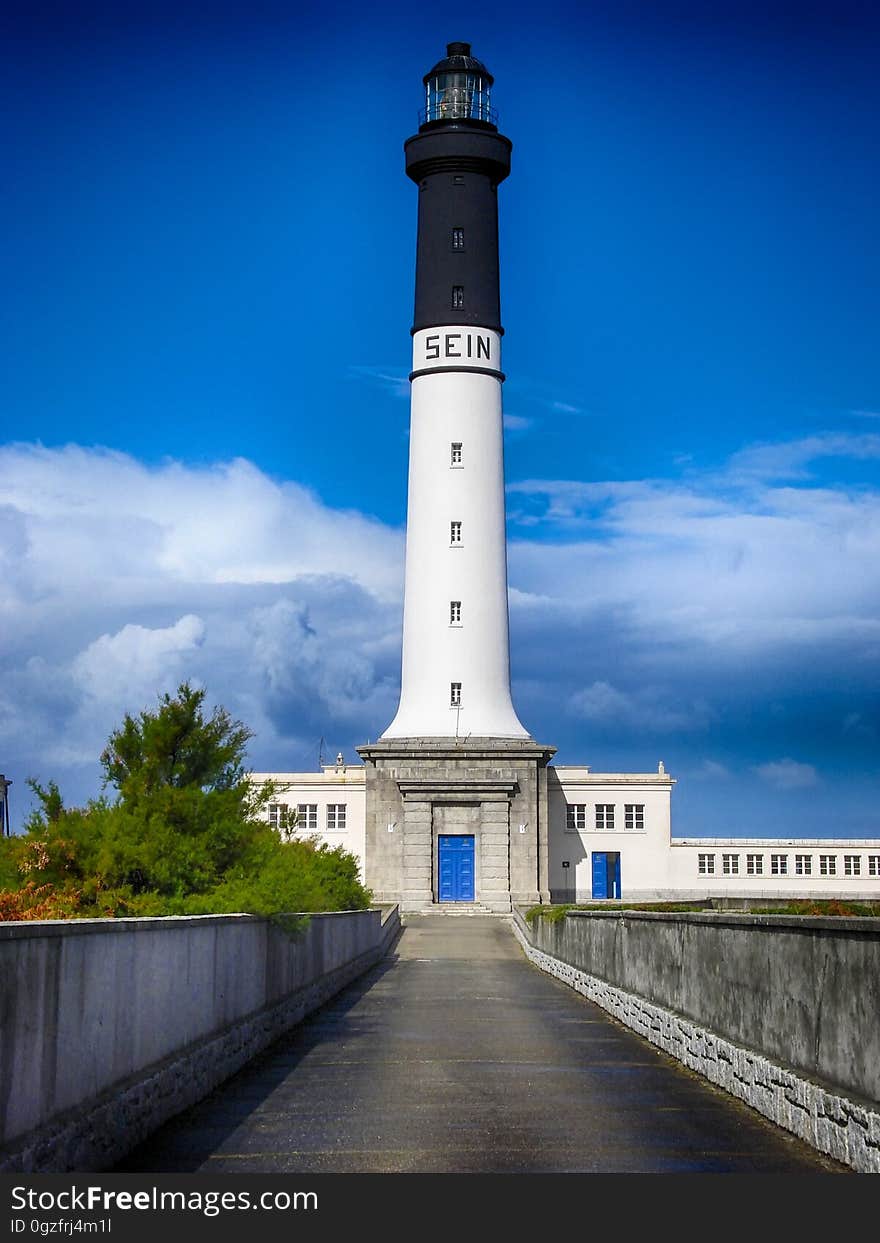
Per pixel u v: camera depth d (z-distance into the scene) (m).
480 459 69.19
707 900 58.56
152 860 23.66
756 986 16.38
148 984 15.10
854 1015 13.09
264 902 22.59
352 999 30.17
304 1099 16.92
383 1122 15.39
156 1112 14.88
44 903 21.22
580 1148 13.99
